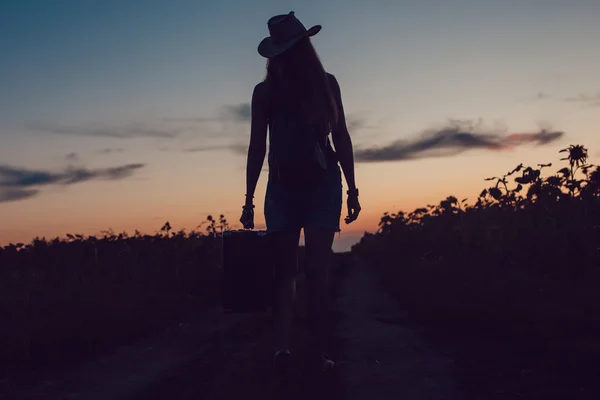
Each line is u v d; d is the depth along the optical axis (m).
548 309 5.42
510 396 3.21
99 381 4.02
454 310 6.09
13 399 3.60
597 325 4.73
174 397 3.44
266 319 6.67
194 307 8.35
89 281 9.41
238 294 3.55
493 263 8.52
